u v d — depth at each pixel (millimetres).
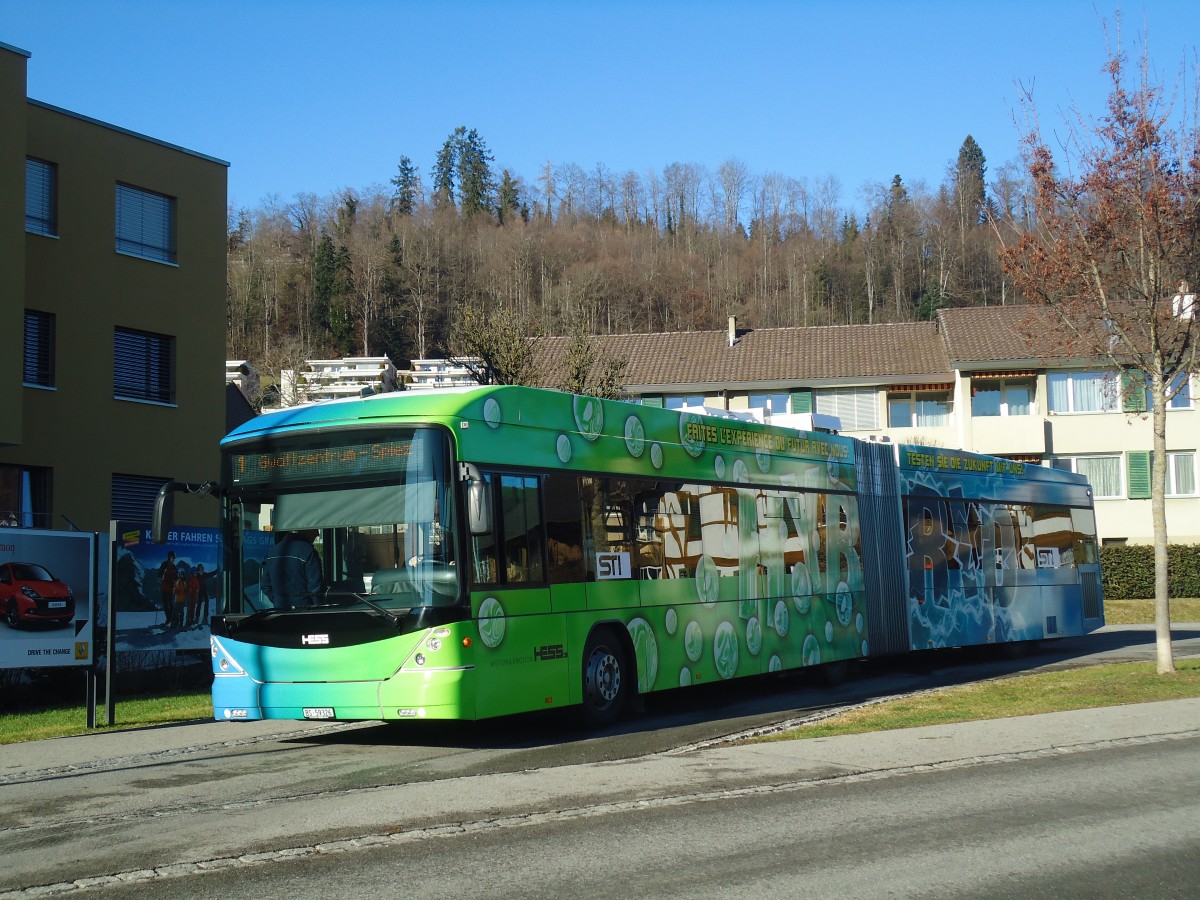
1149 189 15766
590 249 113688
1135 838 7398
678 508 14086
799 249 114750
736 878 6520
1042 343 17969
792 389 50750
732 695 16266
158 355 27797
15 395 22594
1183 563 43000
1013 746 11109
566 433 12477
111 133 26781
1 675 16188
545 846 7285
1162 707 13453
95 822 8273
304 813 8375
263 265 102688
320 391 58375
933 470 20203
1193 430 46375
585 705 12445
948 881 6445
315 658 11023
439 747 11695
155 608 17375
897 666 20938
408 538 10906
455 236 111250
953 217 109688
